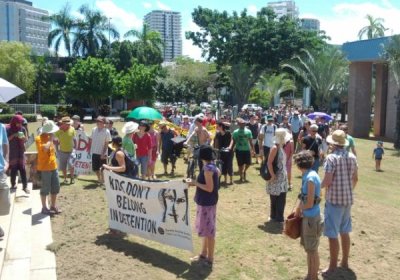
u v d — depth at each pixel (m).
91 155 13.11
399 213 11.11
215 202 7.12
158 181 7.61
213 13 48.38
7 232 7.79
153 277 6.70
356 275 7.03
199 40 48.69
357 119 35.75
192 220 9.73
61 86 60.66
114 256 7.43
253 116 17.91
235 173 15.75
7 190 7.32
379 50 31.62
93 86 45.97
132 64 61.62
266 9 47.56
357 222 10.06
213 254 7.47
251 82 49.03
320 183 6.44
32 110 51.38
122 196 8.20
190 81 68.19
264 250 8.03
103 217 9.62
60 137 12.91
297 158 6.47
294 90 60.81
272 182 9.50
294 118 18.91
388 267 7.48
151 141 12.95
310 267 6.59
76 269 6.87
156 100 63.97
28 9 144.00
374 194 13.56
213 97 70.81
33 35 147.12
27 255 7.05
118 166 8.48
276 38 44.09
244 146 13.95
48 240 8.02
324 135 17.59
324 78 37.66
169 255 7.61
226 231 9.05
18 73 53.31
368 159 21.52
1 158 7.30
